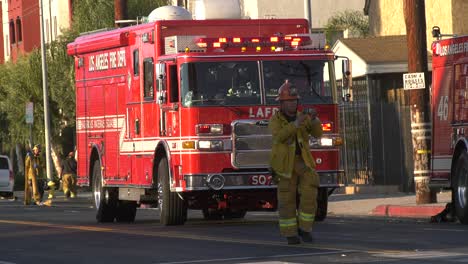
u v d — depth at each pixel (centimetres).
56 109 19100
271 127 5103
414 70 8556
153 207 7725
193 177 6825
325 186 6938
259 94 6881
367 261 4384
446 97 7212
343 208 8850
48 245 5859
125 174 7794
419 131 8550
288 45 6969
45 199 14112
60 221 8419
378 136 10881
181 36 6894
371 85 13062
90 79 8469
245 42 6912
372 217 7825
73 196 14225
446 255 4541
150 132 7319
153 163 7269
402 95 11738
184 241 5775
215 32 7306
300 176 5153
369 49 13400
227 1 7462
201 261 4650
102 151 8225
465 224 6831
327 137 6938
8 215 9688
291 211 5191
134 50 7594
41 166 13188
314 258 4550
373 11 15562
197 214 9444
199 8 7469
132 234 6456
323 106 6944
